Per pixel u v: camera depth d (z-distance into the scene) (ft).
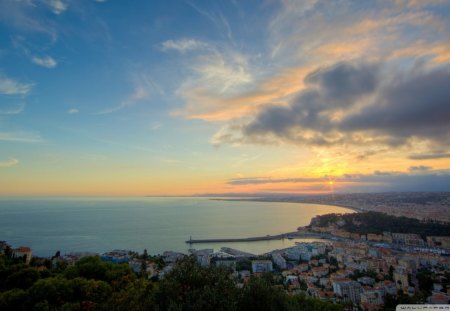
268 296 44.50
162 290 42.42
